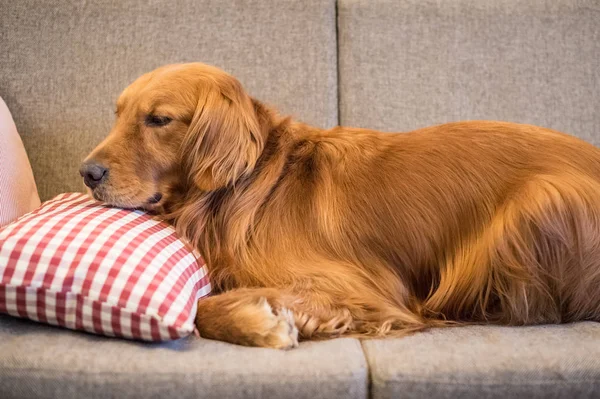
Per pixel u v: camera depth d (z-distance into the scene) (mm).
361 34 1981
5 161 1588
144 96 1458
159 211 1490
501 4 2018
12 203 1567
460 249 1378
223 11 1964
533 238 1267
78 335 1179
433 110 1964
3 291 1160
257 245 1409
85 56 1931
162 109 1440
